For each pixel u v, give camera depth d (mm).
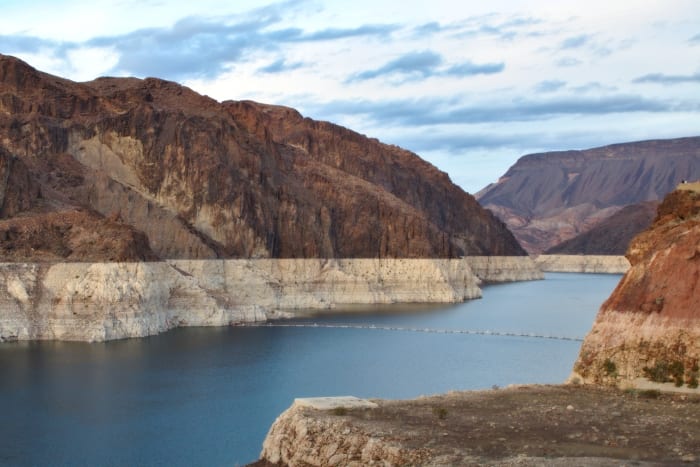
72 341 131000
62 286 136125
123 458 68312
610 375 48344
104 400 89688
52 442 73375
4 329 130000
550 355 129125
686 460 32375
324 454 37469
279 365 114000
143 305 141875
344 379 103500
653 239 51250
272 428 41562
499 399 44844
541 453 34094
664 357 46531
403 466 34344
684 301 46875
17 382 98750
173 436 74812
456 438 36562
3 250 138250
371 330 160500
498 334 157500
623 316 49312
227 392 94250
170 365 111875
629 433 36938
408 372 110062
